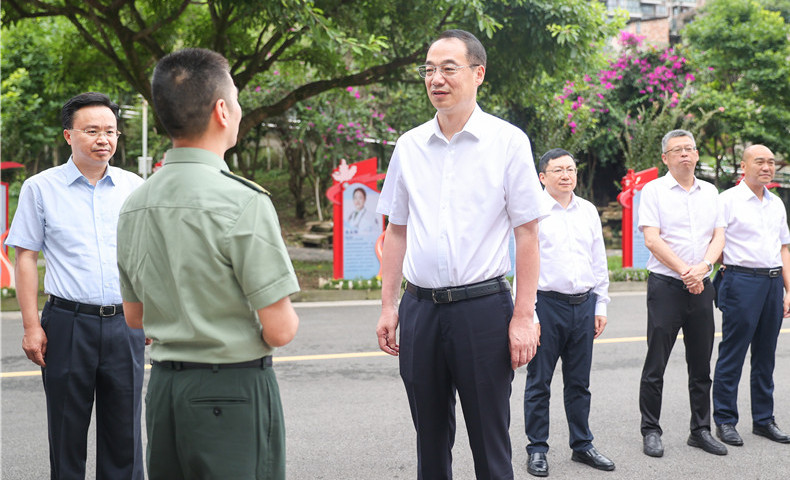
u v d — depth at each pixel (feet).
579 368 13.28
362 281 36.86
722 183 66.59
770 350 14.58
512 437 14.65
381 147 58.95
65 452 9.77
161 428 6.50
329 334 25.27
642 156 56.13
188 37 42.50
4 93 50.70
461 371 8.80
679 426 15.39
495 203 8.71
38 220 9.86
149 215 6.49
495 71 38.27
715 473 12.59
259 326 6.53
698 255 13.67
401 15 36.76
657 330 13.69
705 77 63.67
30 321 9.68
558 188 13.12
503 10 34.19
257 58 37.37
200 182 6.34
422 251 8.90
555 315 13.05
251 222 6.23
